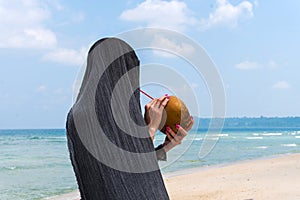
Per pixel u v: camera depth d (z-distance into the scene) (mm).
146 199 2236
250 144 50938
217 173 16672
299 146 45000
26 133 123688
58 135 101125
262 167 17703
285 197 10500
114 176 2229
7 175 23078
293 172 15375
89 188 2256
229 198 11062
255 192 11484
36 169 25875
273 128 150000
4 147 50844
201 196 11672
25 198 15531
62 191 16984
